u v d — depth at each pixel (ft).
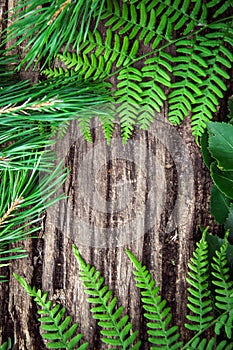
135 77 1.79
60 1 1.65
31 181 1.80
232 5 1.79
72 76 1.74
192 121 1.82
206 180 1.84
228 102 1.80
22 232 1.81
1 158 1.68
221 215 1.82
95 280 1.79
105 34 1.82
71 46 1.82
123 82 1.79
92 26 1.82
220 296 1.80
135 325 1.83
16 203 1.70
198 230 1.84
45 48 1.73
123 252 1.83
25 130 1.77
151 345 1.83
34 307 1.85
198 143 1.83
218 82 1.77
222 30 1.79
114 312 1.83
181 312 1.83
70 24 1.69
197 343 1.78
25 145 1.69
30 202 1.73
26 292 1.85
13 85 1.73
